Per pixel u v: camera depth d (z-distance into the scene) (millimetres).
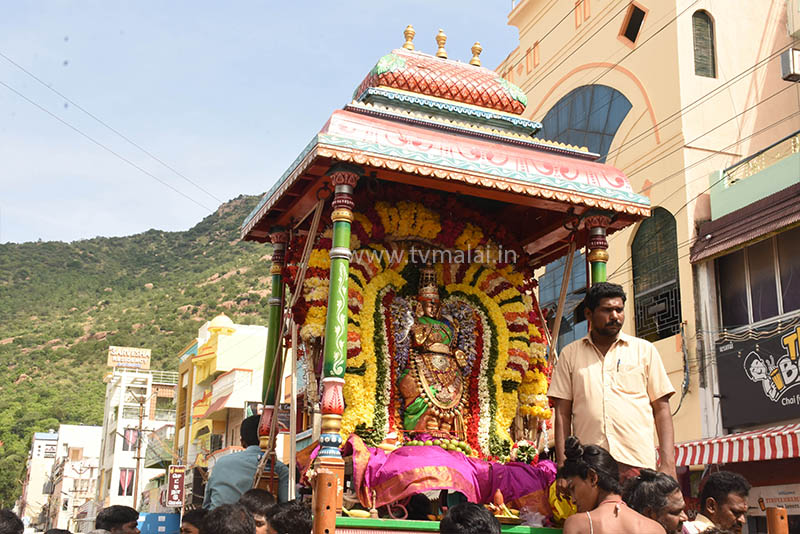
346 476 7387
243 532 4348
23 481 91875
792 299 15836
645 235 19594
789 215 15438
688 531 5438
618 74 20906
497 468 6973
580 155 8336
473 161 7207
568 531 4703
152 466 49781
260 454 8359
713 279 17625
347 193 6762
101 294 188000
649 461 6125
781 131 19375
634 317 19625
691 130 18609
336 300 6578
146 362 60938
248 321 131625
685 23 19250
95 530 7035
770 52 19750
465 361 8125
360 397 7359
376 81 8359
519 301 8422
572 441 5121
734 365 16688
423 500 6910
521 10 25172
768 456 14508
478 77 8805
